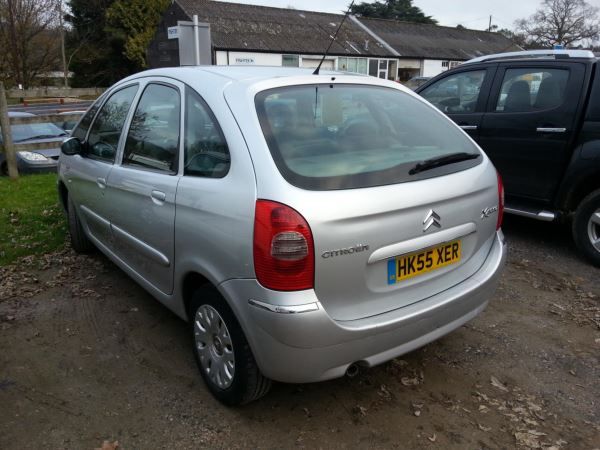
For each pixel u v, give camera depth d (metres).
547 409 2.80
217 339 2.71
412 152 2.75
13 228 5.51
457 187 2.66
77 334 3.52
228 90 2.70
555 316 3.80
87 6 46.44
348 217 2.24
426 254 2.57
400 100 3.21
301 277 2.19
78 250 4.88
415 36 44.06
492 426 2.66
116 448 2.50
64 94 16.05
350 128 2.75
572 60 4.81
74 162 4.35
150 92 3.36
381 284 2.43
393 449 2.50
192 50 9.46
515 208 5.20
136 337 3.48
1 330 3.56
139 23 44.38
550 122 4.84
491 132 5.34
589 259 4.73
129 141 3.46
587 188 4.79
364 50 38.38
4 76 32.03
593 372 3.12
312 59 35.25
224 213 2.39
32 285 4.24
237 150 2.44
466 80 5.76
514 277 4.49
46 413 2.74
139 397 2.87
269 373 2.38
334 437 2.58
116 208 3.51
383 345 2.43
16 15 31.75
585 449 2.52
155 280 3.22
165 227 2.87
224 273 2.42
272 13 37.50
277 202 2.21
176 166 2.87
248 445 2.53
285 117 2.58
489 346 3.40
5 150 7.81
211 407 2.79
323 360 2.29
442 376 3.08
